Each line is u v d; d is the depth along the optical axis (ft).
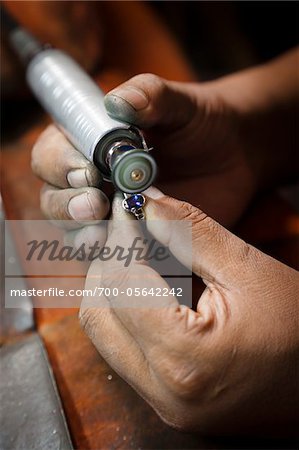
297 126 1.65
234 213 1.48
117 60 1.97
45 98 1.32
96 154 1.00
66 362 1.20
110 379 1.16
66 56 1.46
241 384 0.95
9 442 1.04
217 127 1.42
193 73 2.09
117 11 2.01
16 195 1.54
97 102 1.10
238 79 1.65
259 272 1.00
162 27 2.11
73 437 1.07
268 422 1.02
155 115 1.18
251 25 2.51
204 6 2.36
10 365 1.17
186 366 0.92
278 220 1.51
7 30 1.61
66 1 1.73
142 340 0.94
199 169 1.45
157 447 1.06
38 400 1.10
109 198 1.08
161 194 1.06
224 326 0.94
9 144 1.69
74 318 1.28
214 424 1.00
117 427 1.09
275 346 0.95
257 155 1.55
